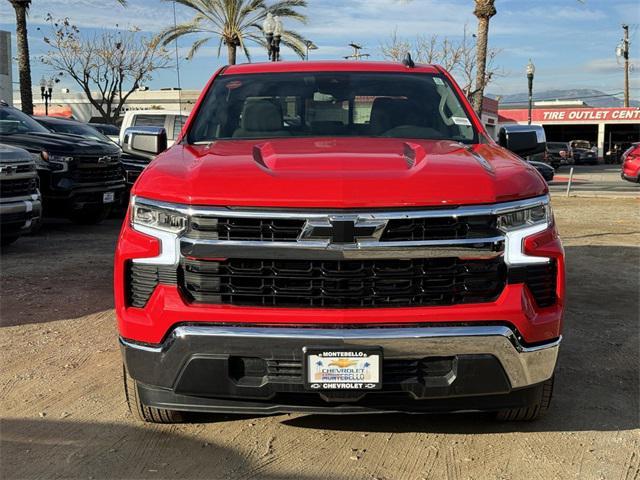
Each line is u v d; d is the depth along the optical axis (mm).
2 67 32594
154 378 3023
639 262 8188
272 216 2879
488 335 2916
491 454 3281
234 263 2932
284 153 3391
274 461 3213
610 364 4586
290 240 2893
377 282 2920
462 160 3246
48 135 10695
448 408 3090
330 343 2861
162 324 2953
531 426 3598
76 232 10570
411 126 4191
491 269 2967
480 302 2961
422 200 2896
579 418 3699
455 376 2938
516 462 3201
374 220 2877
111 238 9930
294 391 2932
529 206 3037
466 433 3508
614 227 11555
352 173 3006
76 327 5367
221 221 2916
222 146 3715
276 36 19016
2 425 3613
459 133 4168
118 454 3281
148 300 3027
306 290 2918
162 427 3582
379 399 3031
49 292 6473
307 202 2873
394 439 3436
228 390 2949
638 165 20938
